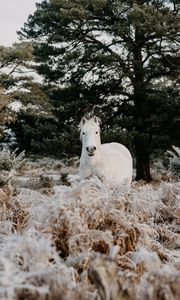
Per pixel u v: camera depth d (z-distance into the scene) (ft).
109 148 31.60
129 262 10.03
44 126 79.36
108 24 79.00
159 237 15.35
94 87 80.07
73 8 74.64
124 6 75.66
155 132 79.51
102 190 13.23
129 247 11.36
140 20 71.00
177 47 78.59
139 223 12.69
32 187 56.54
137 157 79.56
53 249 8.44
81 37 79.41
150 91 80.84
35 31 82.94
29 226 11.94
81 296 6.78
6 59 139.03
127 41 77.46
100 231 10.94
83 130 28.22
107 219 11.78
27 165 93.91
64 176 62.28
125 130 73.77
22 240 8.24
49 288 6.72
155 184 50.60
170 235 15.44
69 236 10.86
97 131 28.19
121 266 9.80
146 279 7.30
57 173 86.58
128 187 13.98
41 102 128.88
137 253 10.00
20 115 103.14
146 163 79.00
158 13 71.72
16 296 6.64
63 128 80.07
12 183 38.91
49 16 77.87
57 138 73.56
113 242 11.27
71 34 78.07
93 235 10.91
